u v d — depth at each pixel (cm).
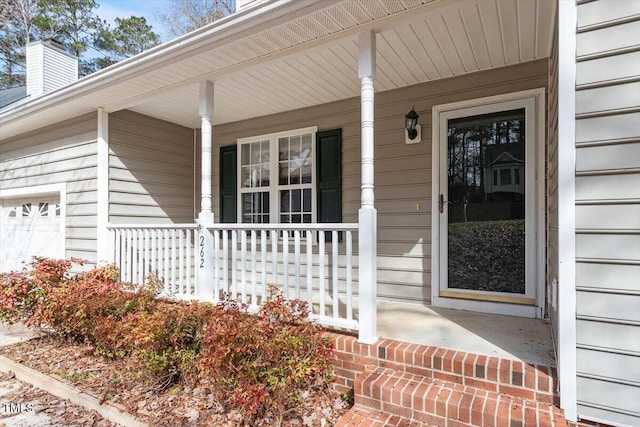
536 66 332
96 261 457
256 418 233
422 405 211
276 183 499
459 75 366
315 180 465
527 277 334
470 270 362
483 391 217
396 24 262
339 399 259
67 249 499
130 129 487
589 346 186
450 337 274
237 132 534
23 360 342
